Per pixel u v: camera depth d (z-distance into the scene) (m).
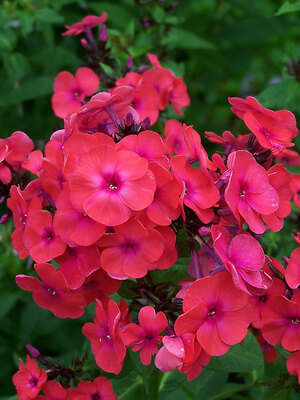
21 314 0.60
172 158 0.35
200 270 0.36
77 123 0.39
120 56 0.58
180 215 0.36
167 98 0.49
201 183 0.36
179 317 0.34
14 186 0.37
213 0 0.95
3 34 0.67
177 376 0.44
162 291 0.37
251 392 0.50
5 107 0.75
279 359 0.46
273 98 0.54
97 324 0.37
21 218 0.38
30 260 0.57
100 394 0.40
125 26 0.73
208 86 0.89
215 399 0.44
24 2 0.66
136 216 0.35
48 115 0.77
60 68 0.77
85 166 0.34
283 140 0.38
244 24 0.83
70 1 0.67
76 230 0.35
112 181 0.35
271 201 0.35
